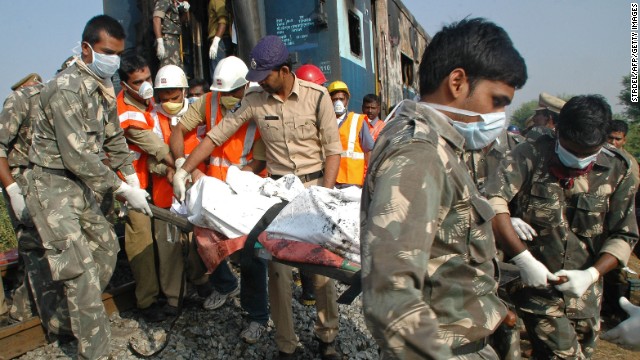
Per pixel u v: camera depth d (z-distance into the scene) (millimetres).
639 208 4441
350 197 2264
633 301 5059
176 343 3158
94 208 2998
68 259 2648
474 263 1325
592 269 2252
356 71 5949
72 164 2646
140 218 3461
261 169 3527
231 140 3438
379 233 1100
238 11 4816
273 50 2951
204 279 3775
